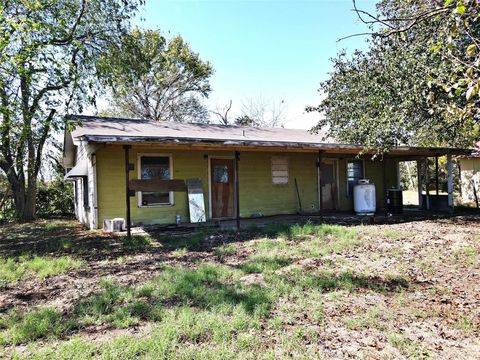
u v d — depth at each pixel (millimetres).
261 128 15836
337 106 9555
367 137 8500
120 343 2873
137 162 10414
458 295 4098
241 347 2840
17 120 10016
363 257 5902
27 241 8758
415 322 3369
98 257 6449
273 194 12750
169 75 28922
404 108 6695
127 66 15086
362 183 12836
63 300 4129
